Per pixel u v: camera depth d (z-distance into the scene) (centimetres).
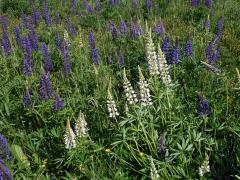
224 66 227
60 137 166
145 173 144
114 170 146
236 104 176
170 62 201
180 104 171
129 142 159
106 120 177
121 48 241
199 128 162
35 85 206
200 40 258
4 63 240
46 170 154
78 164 147
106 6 362
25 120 189
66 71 210
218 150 148
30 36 254
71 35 284
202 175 129
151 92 179
